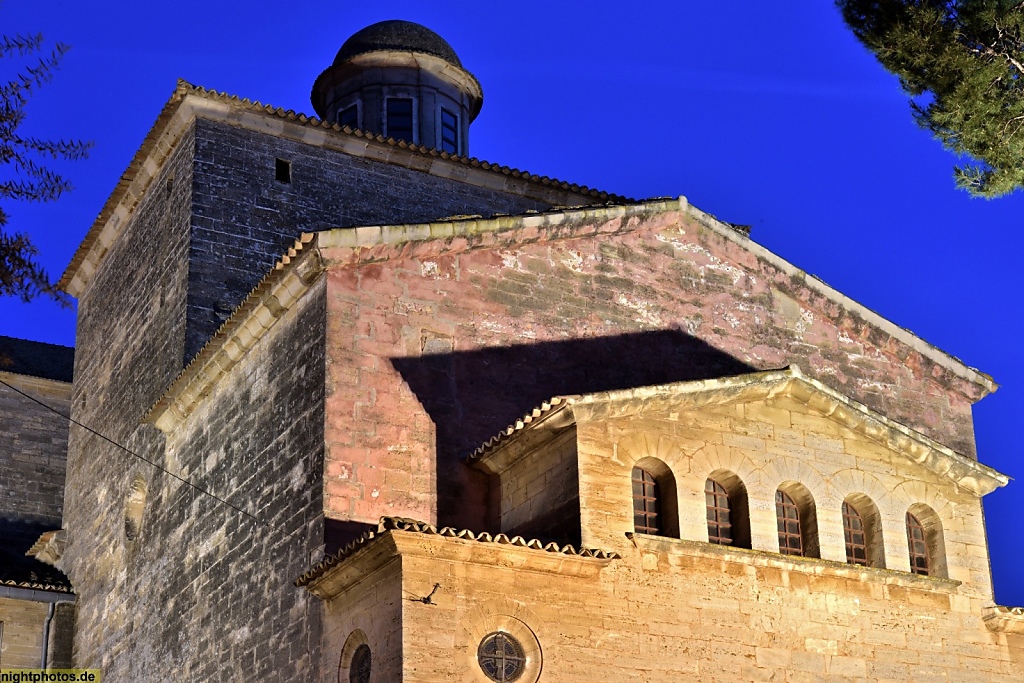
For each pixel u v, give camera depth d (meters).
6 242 21.19
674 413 22.55
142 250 34.44
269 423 24.53
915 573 23.62
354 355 23.27
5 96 21.19
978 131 25.33
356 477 22.48
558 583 20.36
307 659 21.47
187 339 30.19
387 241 23.84
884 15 26.23
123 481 31.97
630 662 20.47
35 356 42.56
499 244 25.30
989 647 23.70
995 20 25.42
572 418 21.55
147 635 28.14
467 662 19.19
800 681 21.77
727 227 28.09
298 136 33.16
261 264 31.77
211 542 25.91
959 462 24.44
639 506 22.05
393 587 19.39
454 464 23.42
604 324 26.14
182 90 31.73
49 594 33.41
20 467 39.78
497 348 24.75
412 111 39.31
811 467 23.39
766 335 27.84
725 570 21.83
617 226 26.75
